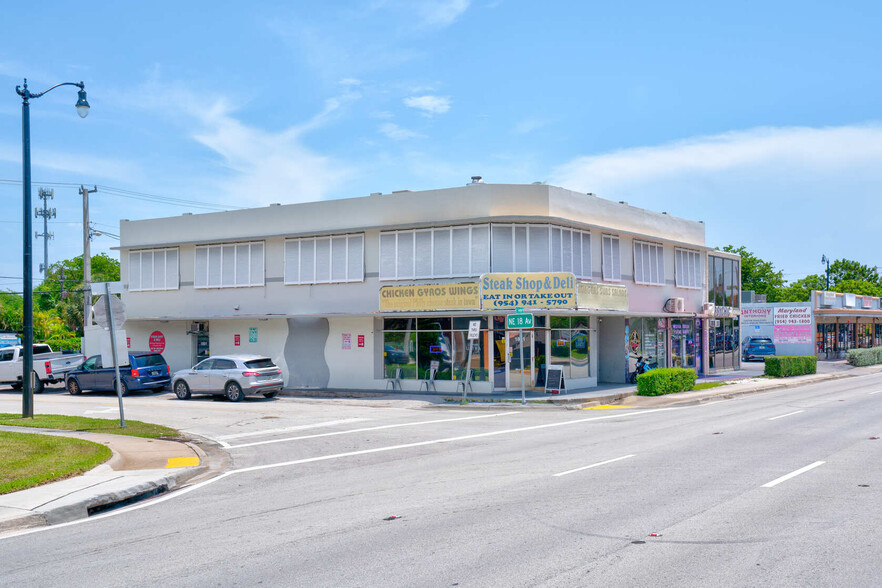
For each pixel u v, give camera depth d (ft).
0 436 53.67
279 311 100.53
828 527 26.53
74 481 38.99
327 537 27.02
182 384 90.89
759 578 21.08
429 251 88.79
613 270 98.02
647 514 28.99
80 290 168.35
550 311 83.56
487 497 33.14
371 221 93.66
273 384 88.38
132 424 63.41
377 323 93.66
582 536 25.98
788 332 170.60
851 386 104.37
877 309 193.98
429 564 23.16
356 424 65.05
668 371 90.12
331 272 96.32
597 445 49.11
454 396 85.46
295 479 40.45
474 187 87.04
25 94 68.39
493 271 84.94
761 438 50.62
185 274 109.40
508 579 21.44
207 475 42.93
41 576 23.41
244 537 27.53
